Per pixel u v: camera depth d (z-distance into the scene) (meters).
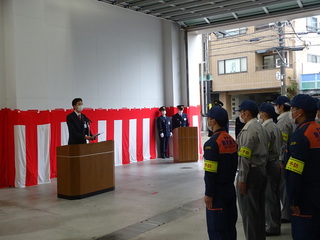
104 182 6.84
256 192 3.71
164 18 11.05
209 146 3.17
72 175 6.33
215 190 3.18
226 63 27.44
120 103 10.33
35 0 7.80
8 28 7.50
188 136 10.59
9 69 7.56
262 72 25.61
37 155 7.81
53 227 4.85
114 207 5.81
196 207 5.73
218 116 3.23
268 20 10.70
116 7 10.22
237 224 4.82
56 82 8.56
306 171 2.84
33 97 7.74
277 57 25.33
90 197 6.52
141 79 11.07
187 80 12.05
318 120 3.99
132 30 10.76
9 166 7.64
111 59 10.08
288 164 2.87
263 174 3.72
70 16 8.95
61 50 8.70
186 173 8.77
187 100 12.09
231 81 27.27
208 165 3.14
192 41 12.27
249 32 25.77
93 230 4.70
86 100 9.34
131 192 6.85
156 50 11.67
